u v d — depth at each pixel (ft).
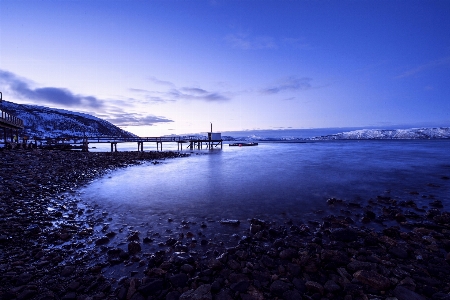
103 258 17.35
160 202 34.45
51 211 28.43
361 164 83.41
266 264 16.07
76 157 88.74
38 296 12.60
